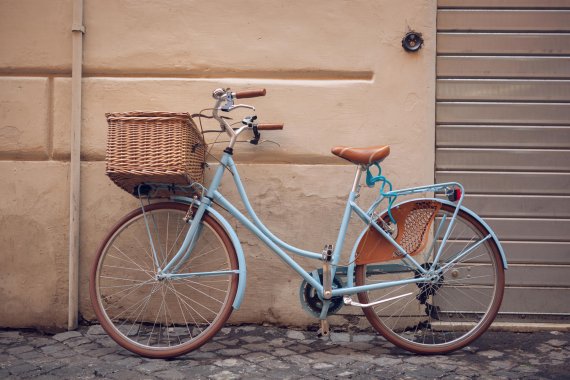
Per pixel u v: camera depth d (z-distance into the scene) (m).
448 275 4.27
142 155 3.49
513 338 4.16
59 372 3.49
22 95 4.31
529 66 4.35
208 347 3.93
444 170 4.38
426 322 4.31
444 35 4.36
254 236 4.30
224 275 4.17
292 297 4.30
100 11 4.29
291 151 4.28
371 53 4.26
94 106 4.30
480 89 4.36
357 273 3.87
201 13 4.29
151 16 4.29
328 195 4.28
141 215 3.90
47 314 4.31
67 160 4.32
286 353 3.83
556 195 4.36
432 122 4.27
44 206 4.30
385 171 4.26
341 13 4.26
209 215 3.86
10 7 4.29
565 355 3.82
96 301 3.86
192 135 3.66
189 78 4.31
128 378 3.40
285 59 4.28
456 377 3.42
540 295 4.36
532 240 4.36
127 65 4.29
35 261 4.30
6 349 3.91
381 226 3.85
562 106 4.35
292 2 4.27
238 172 4.29
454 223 4.06
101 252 3.88
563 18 4.34
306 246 4.29
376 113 4.26
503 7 4.35
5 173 4.30
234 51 4.29
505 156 4.36
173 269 3.85
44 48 4.30
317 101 4.27
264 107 4.28
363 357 3.77
